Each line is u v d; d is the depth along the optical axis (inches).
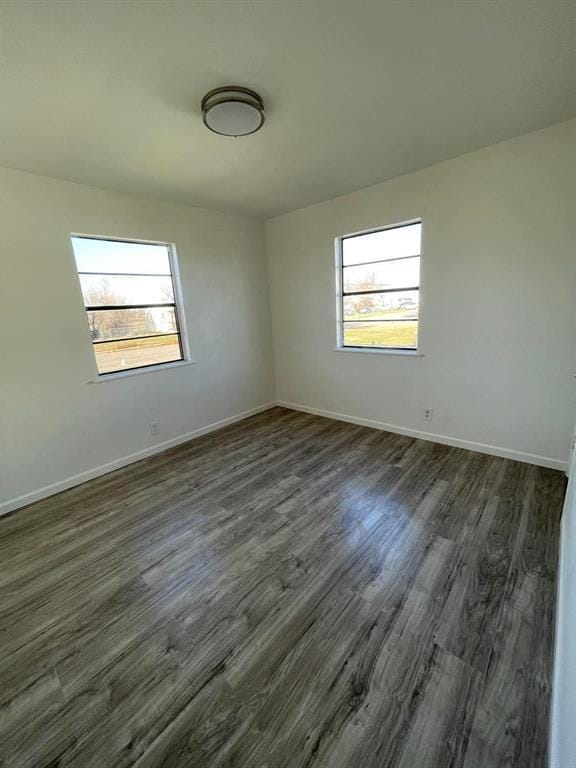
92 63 56.2
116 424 121.9
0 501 97.7
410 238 122.3
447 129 85.7
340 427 149.5
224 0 46.5
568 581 51.2
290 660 52.2
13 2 44.8
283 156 95.3
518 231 97.0
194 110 71.2
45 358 103.6
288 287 163.6
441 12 50.2
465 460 112.0
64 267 105.0
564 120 84.3
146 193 118.5
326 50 56.6
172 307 138.1
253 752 41.5
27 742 43.6
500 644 52.7
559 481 96.7
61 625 60.4
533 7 49.7
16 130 74.1
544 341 98.6
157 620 60.5
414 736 42.1
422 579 66.2
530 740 41.0
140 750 42.3
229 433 150.4
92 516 94.0
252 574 70.0
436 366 121.8
